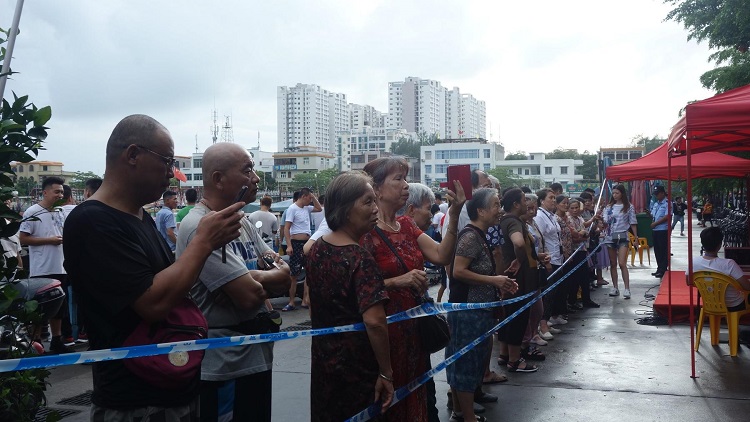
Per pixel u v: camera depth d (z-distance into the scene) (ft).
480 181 20.61
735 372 19.66
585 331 26.66
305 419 15.88
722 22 42.88
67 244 7.18
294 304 34.30
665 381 18.92
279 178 415.85
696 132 20.48
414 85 627.87
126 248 7.21
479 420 15.35
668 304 28.02
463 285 15.26
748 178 35.88
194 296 9.83
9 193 9.88
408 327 10.54
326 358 9.69
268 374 10.43
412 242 11.71
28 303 10.18
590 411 16.39
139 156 7.66
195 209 10.09
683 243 75.41
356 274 9.40
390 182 11.70
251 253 10.75
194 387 7.76
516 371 20.15
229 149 10.24
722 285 21.72
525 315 19.81
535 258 19.86
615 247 36.52
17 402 10.06
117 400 7.27
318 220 39.17
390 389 9.39
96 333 7.43
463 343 14.90
